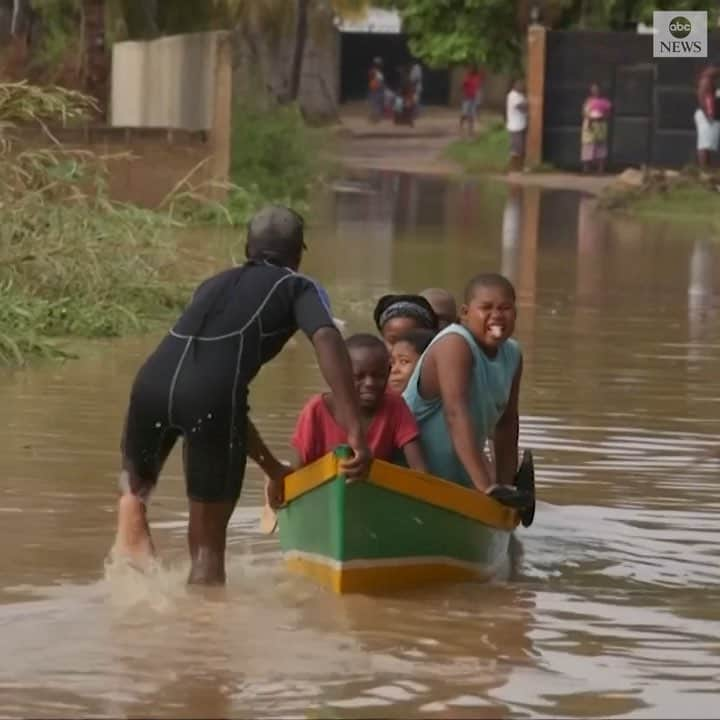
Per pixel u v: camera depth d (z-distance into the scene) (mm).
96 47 76875
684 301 52594
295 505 23375
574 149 112625
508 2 117500
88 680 19469
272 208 23703
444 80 186125
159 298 45875
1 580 23062
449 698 19062
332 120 154250
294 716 18484
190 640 20844
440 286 53875
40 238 42969
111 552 24094
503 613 22234
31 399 34750
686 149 108688
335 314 46906
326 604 22297
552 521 26766
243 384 22672
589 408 35219
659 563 24734
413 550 23094
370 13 179375
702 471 30156
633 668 20203
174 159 67812
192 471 22750
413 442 23953
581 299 52406
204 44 70000
